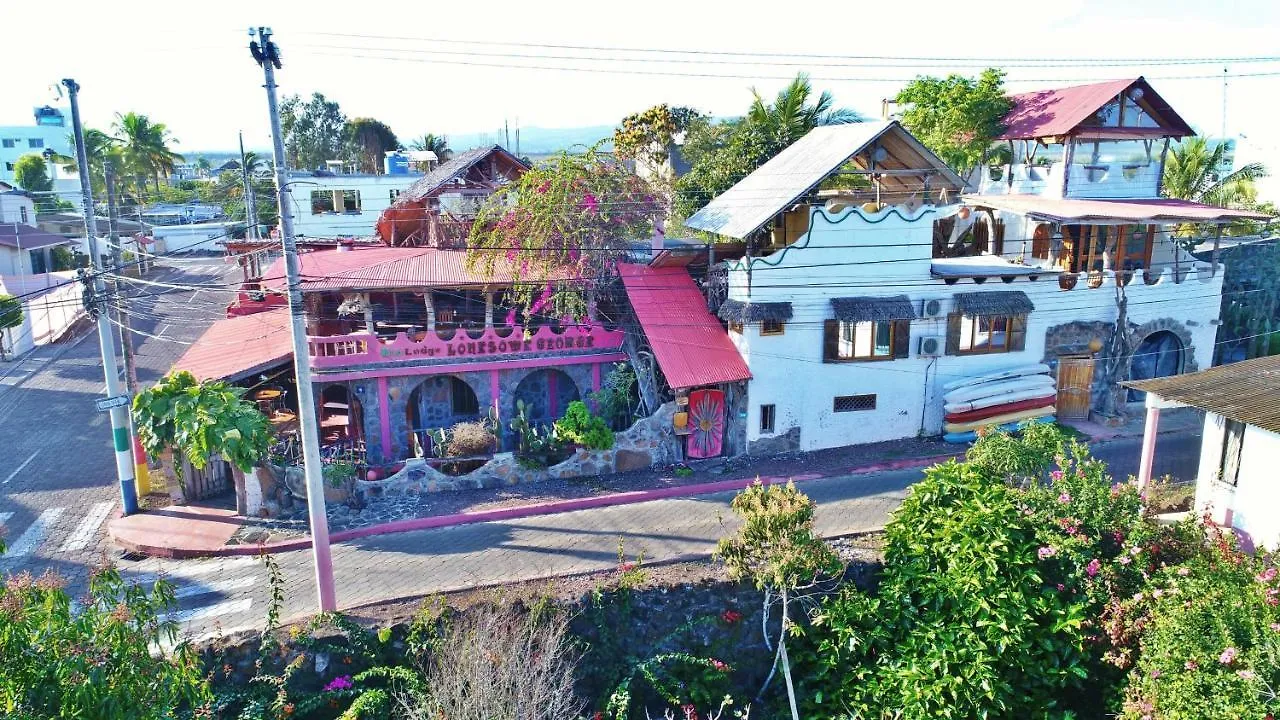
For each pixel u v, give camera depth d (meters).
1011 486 18.23
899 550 17.56
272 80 14.42
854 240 24.41
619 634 16.88
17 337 36.47
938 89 34.03
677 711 16.36
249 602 17.36
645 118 50.12
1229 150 43.09
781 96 37.19
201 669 14.98
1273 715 11.43
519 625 15.80
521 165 33.88
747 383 24.62
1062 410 27.72
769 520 16.66
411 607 16.69
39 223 58.75
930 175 27.03
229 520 21.16
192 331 39.91
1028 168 31.62
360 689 15.38
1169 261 30.95
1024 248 30.98
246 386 25.83
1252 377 18.23
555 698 14.26
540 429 25.88
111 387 20.92
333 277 24.27
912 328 25.61
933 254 31.58
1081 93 30.41
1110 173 30.50
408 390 24.83
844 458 24.98
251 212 41.28
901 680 15.66
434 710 13.81
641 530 20.39
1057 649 15.62
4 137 85.06
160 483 23.64
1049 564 16.59
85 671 9.58
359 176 47.22
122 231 60.66
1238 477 17.27
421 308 28.02
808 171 25.39
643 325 25.42
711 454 25.08
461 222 28.89
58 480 23.97
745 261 23.83
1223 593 13.15
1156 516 17.62
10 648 9.22
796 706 16.52
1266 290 31.62
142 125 68.25
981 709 15.08
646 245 29.17
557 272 25.39
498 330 25.75
